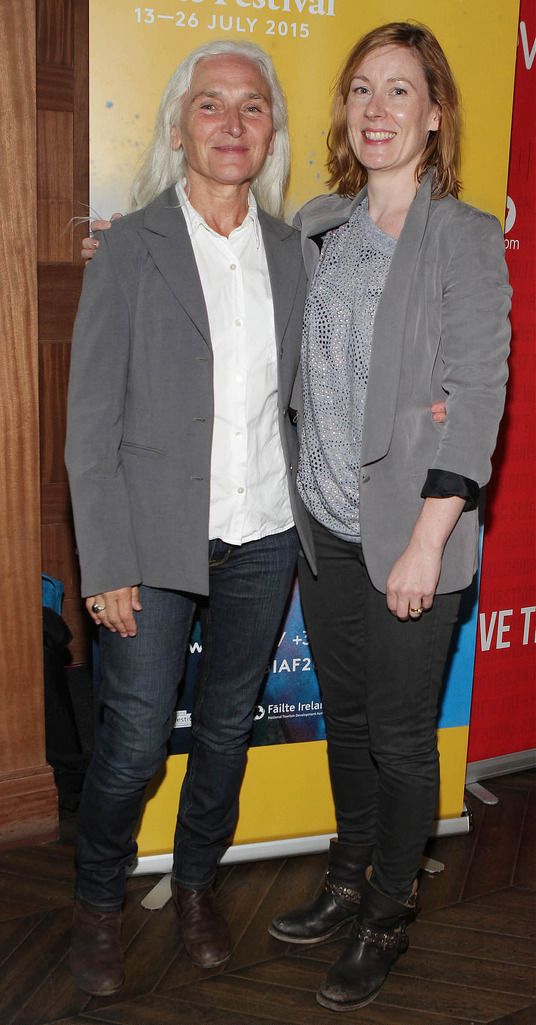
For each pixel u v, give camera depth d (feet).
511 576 8.91
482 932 7.11
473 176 7.20
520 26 7.76
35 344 7.38
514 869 7.90
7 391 7.36
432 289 5.56
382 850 6.26
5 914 7.18
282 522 6.27
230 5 6.40
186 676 7.34
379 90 5.57
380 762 6.15
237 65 5.63
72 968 6.52
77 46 9.27
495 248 5.56
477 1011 6.35
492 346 5.45
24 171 7.02
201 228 5.83
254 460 6.02
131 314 5.73
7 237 7.09
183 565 5.84
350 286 5.82
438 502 5.50
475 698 9.04
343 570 6.33
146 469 5.86
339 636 6.48
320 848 7.99
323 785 7.94
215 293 5.82
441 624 5.92
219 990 6.49
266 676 7.57
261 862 7.90
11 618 7.77
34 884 7.56
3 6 6.66
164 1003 6.36
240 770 6.64
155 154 6.13
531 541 8.93
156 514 5.85
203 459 5.80
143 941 6.95
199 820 6.69
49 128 9.34
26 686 7.92
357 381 5.80
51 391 10.44
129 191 6.47
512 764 9.36
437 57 5.61
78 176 9.55
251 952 6.87
